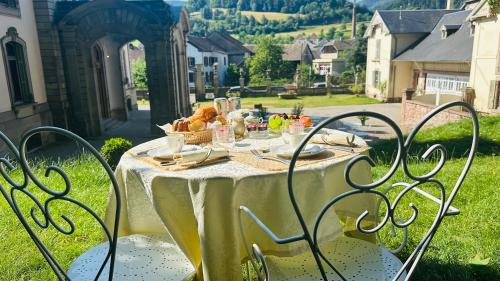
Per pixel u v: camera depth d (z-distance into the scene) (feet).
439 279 8.07
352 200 7.44
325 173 6.55
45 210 5.12
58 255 10.14
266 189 6.15
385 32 75.41
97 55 48.26
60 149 35.42
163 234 7.80
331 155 7.28
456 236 10.28
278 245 6.27
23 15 34.32
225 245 6.12
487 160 20.16
